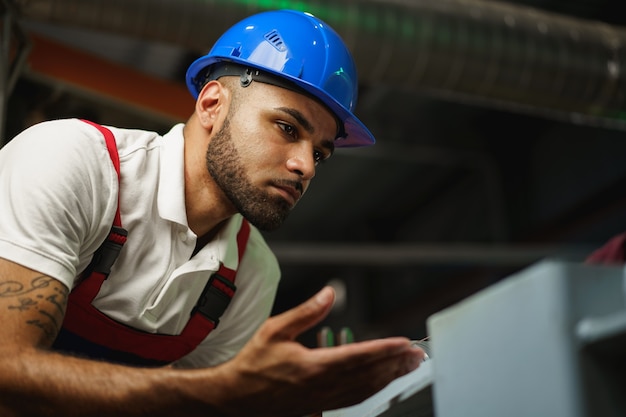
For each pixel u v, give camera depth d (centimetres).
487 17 308
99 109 314
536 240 617
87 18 268
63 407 85
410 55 297
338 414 106
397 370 78
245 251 133
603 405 51
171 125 325
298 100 118
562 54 319
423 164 665
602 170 566
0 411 88
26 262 97
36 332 93
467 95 322
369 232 758
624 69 327
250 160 115
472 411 61
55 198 101
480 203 666
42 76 295
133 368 85
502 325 58
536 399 54
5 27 239
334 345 126
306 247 497
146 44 430
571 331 52
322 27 128
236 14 272
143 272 116
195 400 80
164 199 117
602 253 211
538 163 633
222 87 124
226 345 138
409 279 773
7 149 109
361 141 133
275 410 80
